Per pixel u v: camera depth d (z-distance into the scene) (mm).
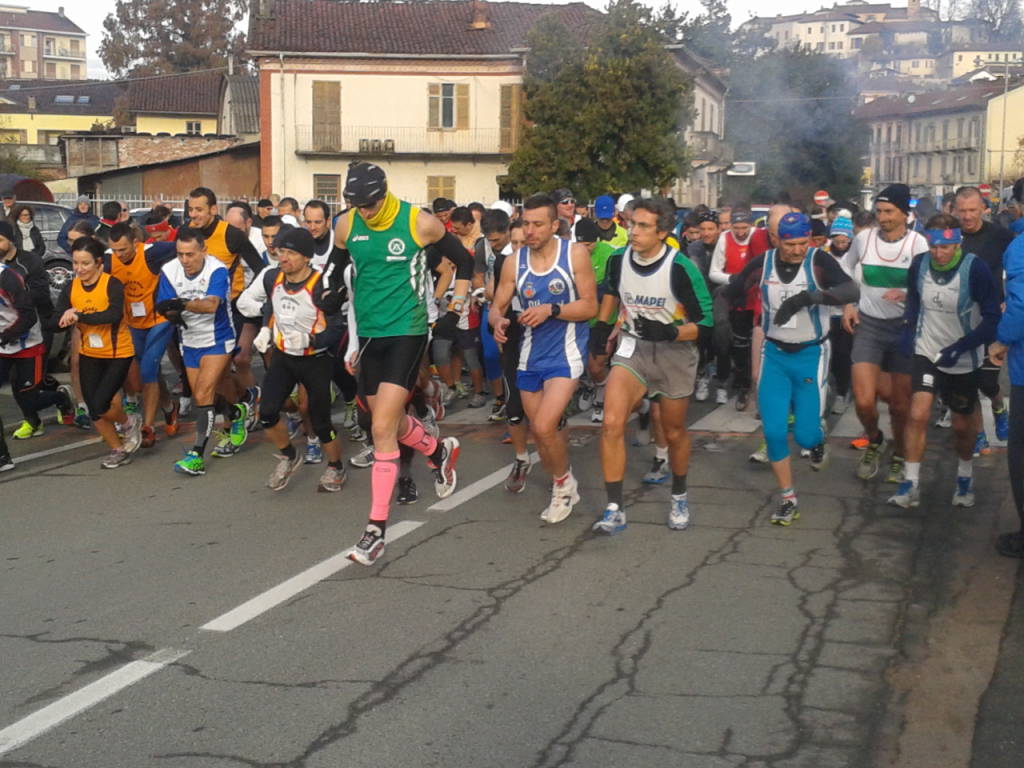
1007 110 76812
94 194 43625
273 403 7500
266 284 7621
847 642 5098
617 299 6684
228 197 43125
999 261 8172
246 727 4270
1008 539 6320
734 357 10828
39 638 5176
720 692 4574
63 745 4133
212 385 8352
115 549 6543
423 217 6422
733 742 4152
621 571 6070
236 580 5961
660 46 36344
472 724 4289
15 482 8219
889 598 5664
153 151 47375
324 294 6918
